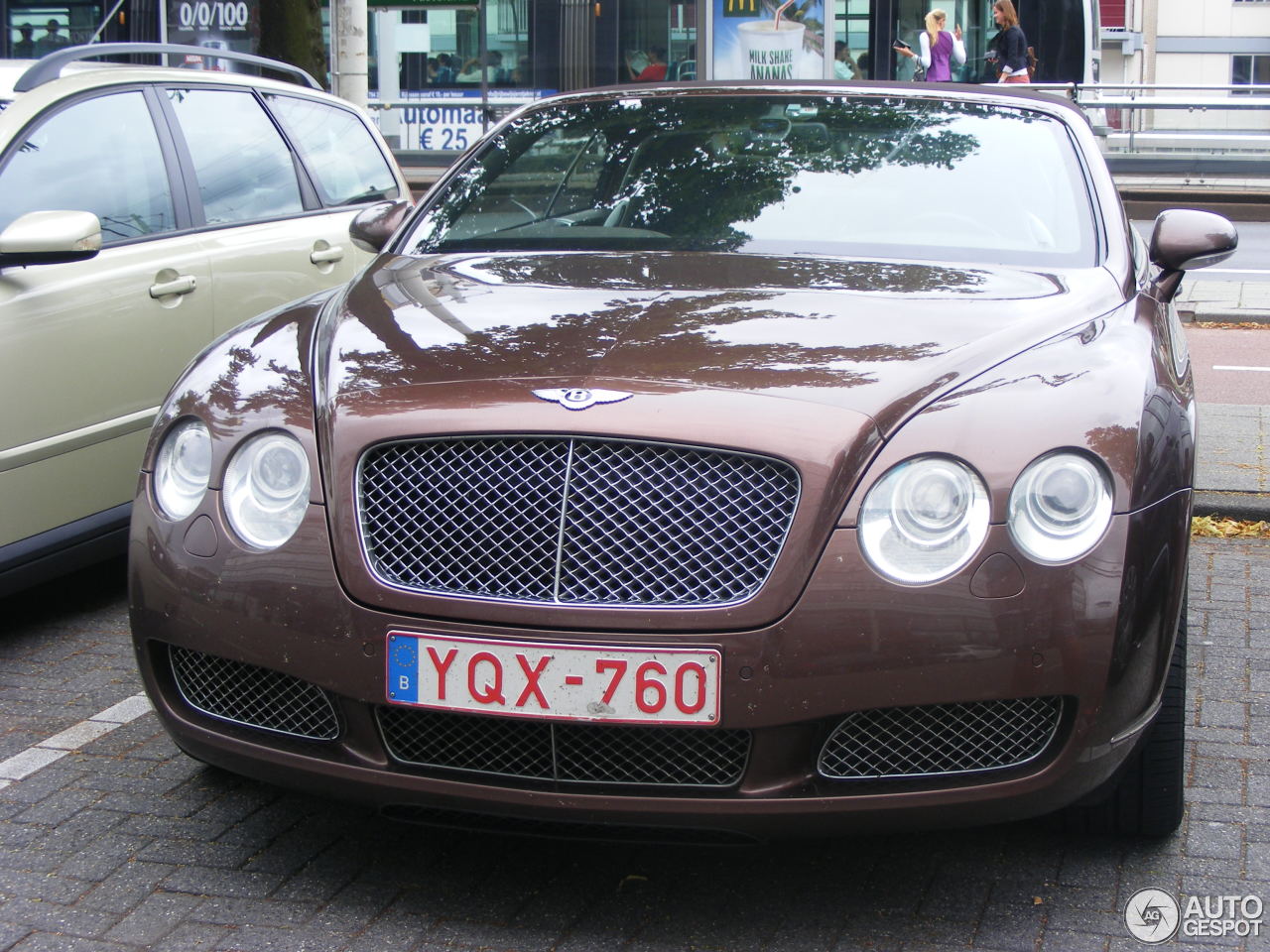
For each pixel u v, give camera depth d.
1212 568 5.29
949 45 16.98
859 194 3.83
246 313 5.21
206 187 5.25
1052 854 3.12
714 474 2.62
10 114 4.58
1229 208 17.89
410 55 17.78
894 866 3.08
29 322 4.25
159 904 2.89
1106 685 2.60
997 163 3.94
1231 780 3.47
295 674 2.73
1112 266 3.55
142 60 14.66
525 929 2.82
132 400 4.66
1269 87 18.75
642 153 4.12
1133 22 39.06
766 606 2.55
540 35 17.47
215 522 2.84
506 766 2.69
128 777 3.50
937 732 2.61
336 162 6.16
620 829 2.70
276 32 12.78
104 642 4.55
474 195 4.15
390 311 3.26
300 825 3.25
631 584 2.59
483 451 2.69
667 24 17.31
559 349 2.91
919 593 2.55
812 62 17.19
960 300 3.19
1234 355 9.95
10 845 3.14
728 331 2.97
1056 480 2.62
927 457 2.62
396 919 2.85
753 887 2.99
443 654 2.62
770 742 2.58
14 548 4.23
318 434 2.82
